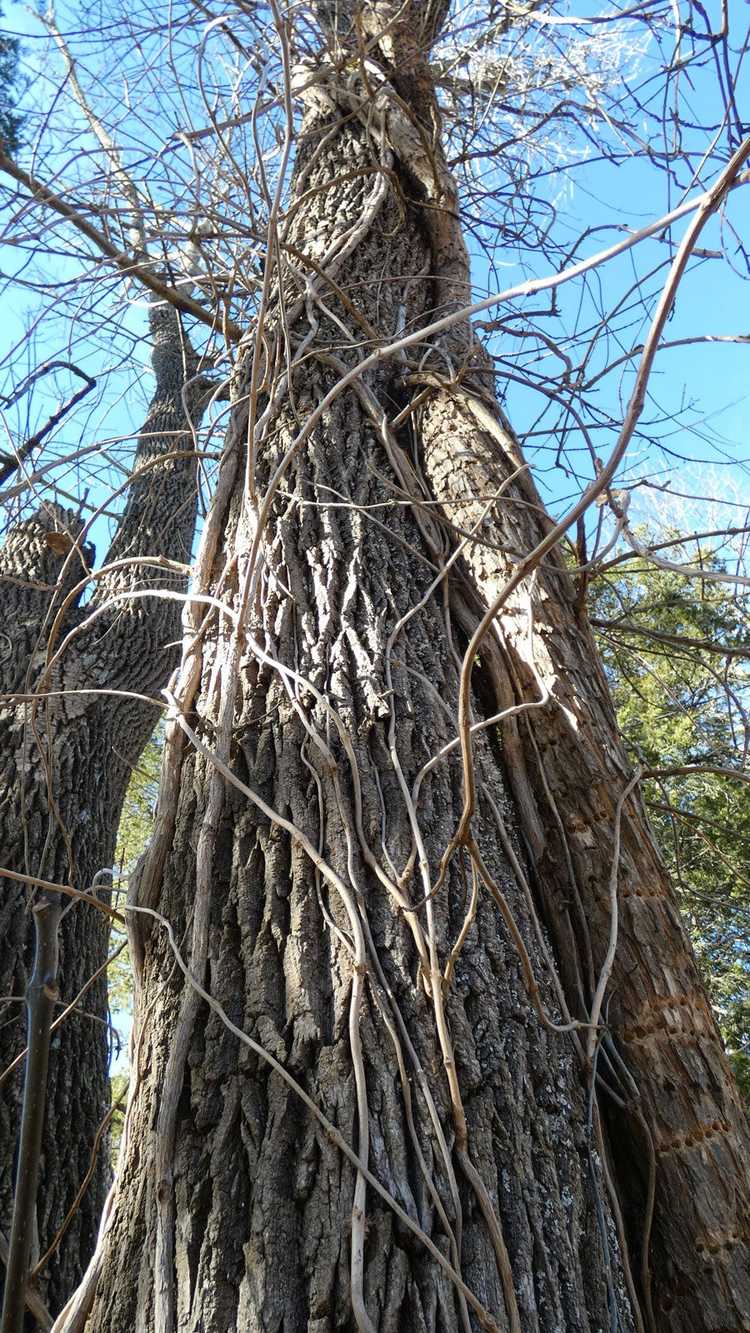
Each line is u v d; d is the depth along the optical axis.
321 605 1.90
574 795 1.76
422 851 1.51
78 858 3.39
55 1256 2.60
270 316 2.53
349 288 2.66
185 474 4.91
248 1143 1.27
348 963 1.40
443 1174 1.25
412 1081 1.31
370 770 1.63
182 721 1.69
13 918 3.09
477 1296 1.17
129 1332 1.19
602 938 1.65
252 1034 1.36
